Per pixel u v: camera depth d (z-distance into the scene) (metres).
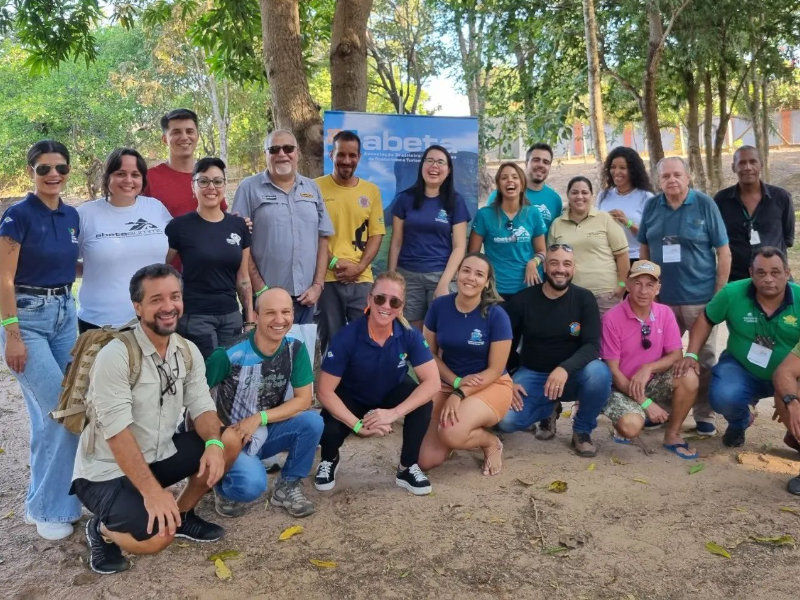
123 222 4.14
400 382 4.55
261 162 37.41
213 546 3.73
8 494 4.46
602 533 3.81
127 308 4.11
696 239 5.32
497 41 13.73
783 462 4.77
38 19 8.92
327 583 3.37
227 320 4.61
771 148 34.06
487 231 5.75
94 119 31.06
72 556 3.66
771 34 14.84
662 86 16.25
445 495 4.31
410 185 6.36
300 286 5.17
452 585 3.34
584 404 4.92
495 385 4.74
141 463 3.23
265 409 4.07
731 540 3.72
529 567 3.48
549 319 5.02
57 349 3.89
